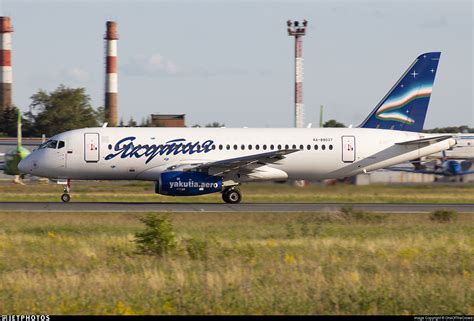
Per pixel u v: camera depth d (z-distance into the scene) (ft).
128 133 564.30
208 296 209.77
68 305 199.72
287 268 254.88
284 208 521.24
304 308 200.44
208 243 304.91
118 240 325.83
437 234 369.30
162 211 483.10
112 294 213.46
